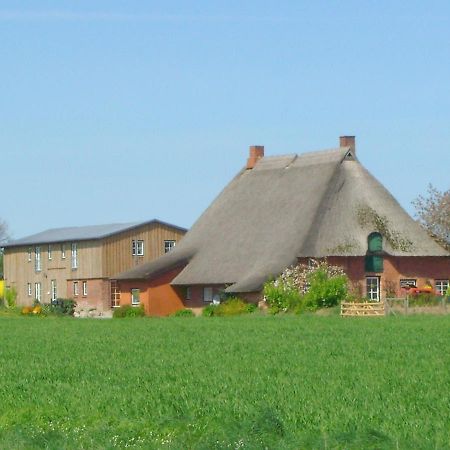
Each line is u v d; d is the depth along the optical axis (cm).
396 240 9625
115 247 12219
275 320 7656
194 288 10175
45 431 2684
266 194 10581
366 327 6525
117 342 5797
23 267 13450
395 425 2706
